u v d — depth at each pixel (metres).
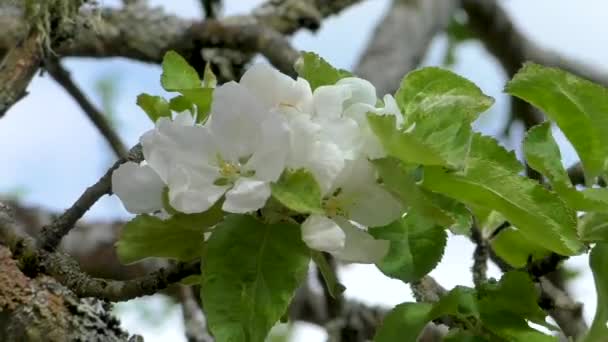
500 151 0.82
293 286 0.73
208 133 0.75
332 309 1.26
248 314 0.73
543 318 0.79
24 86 1.01
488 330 0.79
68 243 1.56
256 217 0.75
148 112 0.81
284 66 1.37
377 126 0.74
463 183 0.76
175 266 0.80
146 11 1.41
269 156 0.74
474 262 0.92
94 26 1.13
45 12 1.03
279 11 1.51
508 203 0.76
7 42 1.28
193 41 1.39
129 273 1.57
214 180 0.75
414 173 0.77
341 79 0.78
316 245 0.74
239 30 1.39
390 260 0.82
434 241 0.82
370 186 0.76
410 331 0.79
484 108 0.79
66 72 1.32
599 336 0.80
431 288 0.93
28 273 0.85
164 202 0.76
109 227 1.60
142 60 1.40
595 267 0.80
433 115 0.76
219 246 0.74
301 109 0.76
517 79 0.81
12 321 0.90
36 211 1.63
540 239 0.77
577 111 0.81
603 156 0.82
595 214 0.80
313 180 0.74
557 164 0.80
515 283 0.79
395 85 1.75
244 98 0.75
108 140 1.35
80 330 0.91
